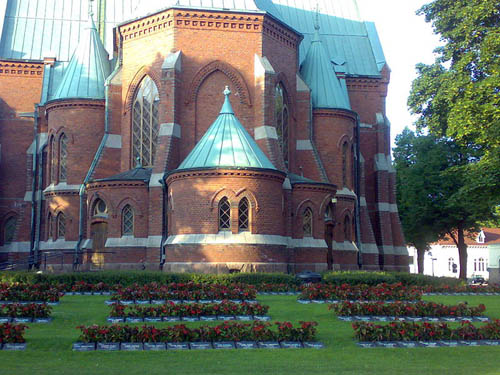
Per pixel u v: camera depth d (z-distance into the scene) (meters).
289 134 42.41
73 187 41.59
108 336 15.89
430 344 16.53
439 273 99.25
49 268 40.34
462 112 32.75
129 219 37.09
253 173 33.03
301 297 25.05
